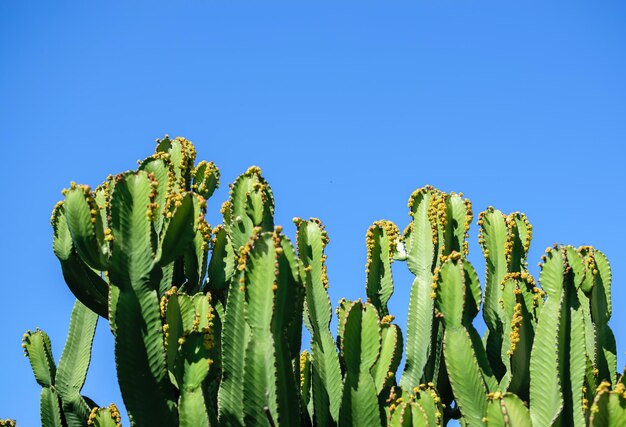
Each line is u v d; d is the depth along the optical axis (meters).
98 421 5.58
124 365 5.01
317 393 5.36
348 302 5.92
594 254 5.79
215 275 5.93
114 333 5.05
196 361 5.07
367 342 5.30
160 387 5.03
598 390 4.55
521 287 5.57
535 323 5.45
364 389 5.23
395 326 5.45
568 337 5.03
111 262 5.08
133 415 5.02
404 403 4.99
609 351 5.65
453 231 6.00
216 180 6.55
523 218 5.98
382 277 6.02
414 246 5.99
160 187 5.79
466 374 5.21
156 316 5.07
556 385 4.91
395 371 5.47
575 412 4.90
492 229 5.91
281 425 4.79
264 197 5.79
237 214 5.85
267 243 4.92
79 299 5.84
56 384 5.82
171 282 5.84
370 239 6.07
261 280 4.87
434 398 5.25
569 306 5.08
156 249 5.29
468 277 5.55
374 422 5.19
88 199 5.18
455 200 6.07
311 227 5.80
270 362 4.77
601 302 5.68
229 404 4.85
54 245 5.82
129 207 5.16
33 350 5.92
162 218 5.72
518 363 5.34
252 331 4.82
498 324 5.71
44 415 5.79
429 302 5.77
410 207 6.10
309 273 5.66
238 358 4.88
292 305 4.90
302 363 6.02
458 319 5.34
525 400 5.36
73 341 5.95
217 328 5.57
